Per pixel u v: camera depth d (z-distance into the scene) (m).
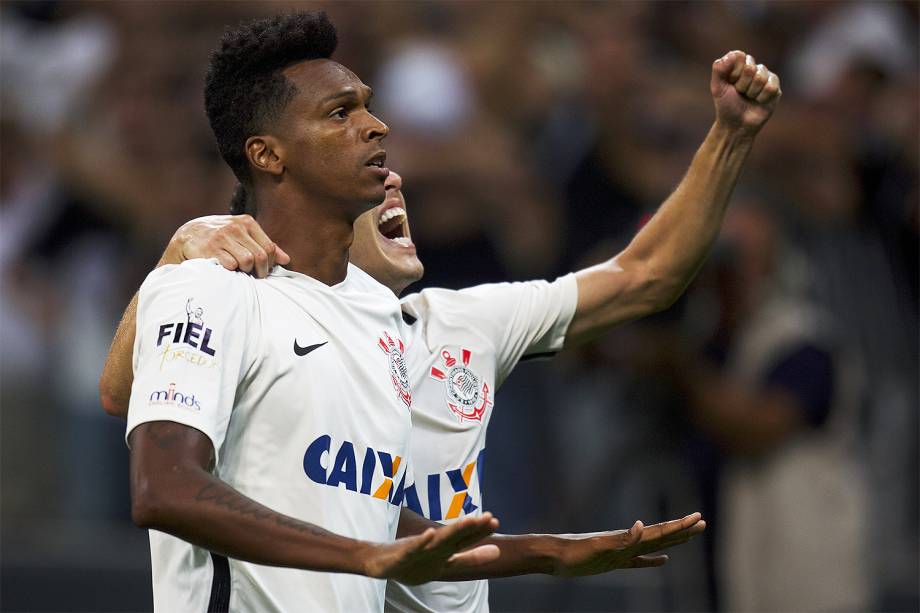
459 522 6.94
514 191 24.86
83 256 25.17
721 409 18.52
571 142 25.09
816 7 27.31
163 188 25.89
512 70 26.81
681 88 25.80
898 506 21.50
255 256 8.76
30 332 23.30
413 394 10.26
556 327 10.90
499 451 21.25
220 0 27.88
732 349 19.25
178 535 7.57
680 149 24.86
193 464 7.73
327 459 8.52
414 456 10.22
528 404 21.25
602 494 19.25
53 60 27.56
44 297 23.97
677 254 10.95
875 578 20.88
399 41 26.66
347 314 9.00
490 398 10.62
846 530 18.80
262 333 8.56
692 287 19.09
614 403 20.34
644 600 19.69
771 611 18.67
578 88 25.88
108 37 27.84
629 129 24.59
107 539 22.31
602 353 19.38
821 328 19.72
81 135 26.27
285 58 9.05
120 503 22.78
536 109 26.56
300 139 8.92
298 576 8.45
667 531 8.39
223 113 9.13
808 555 18.58
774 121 24.02
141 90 26.97
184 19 27.91
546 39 27.44
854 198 23.59
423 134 24.91
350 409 8.68
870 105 25.28
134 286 24.38
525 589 20.25
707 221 10.91
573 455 21.03
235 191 9.88
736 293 19.14
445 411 10.35
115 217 25.50
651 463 18.92
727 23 27.14
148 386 8.01
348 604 8.60
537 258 24.31
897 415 21.89
